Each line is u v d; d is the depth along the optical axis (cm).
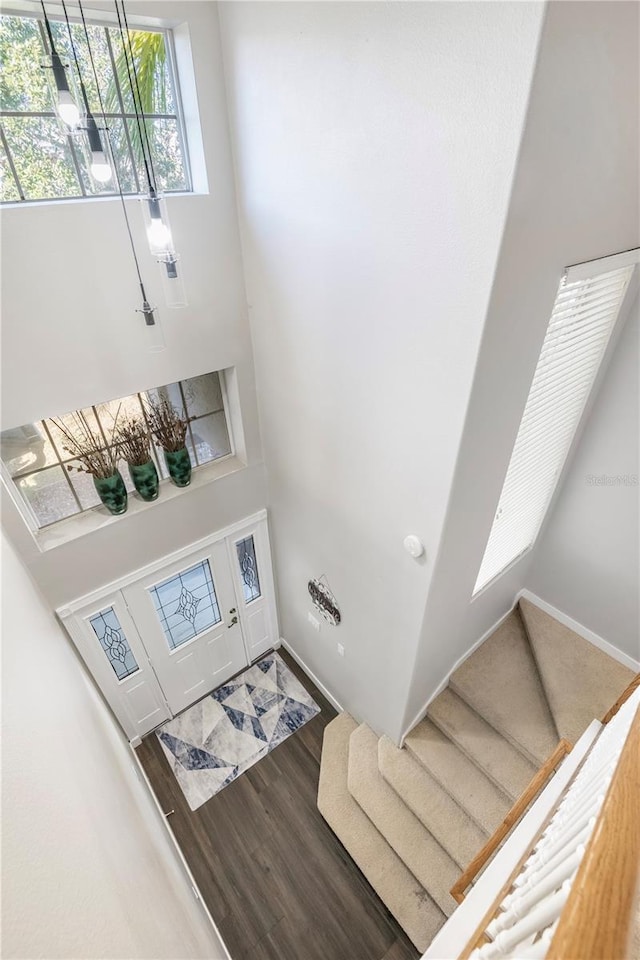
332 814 320
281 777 356
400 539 233
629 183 171
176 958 113
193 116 221
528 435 232
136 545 303
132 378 256
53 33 184
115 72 203
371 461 231
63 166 206
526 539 310
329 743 363
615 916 50
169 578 337
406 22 132
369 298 190
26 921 56
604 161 153
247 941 279
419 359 180
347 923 284
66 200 208
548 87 116
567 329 204
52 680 151
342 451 250
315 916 288
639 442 255
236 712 399
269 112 197
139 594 324
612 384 255
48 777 91
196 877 305
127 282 233
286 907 291
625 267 203
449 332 163
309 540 327
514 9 108
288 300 241
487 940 117
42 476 264
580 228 162
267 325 267
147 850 162
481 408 176
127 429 282
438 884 272
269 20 175
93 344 236
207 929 217
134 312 241
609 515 286
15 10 174
